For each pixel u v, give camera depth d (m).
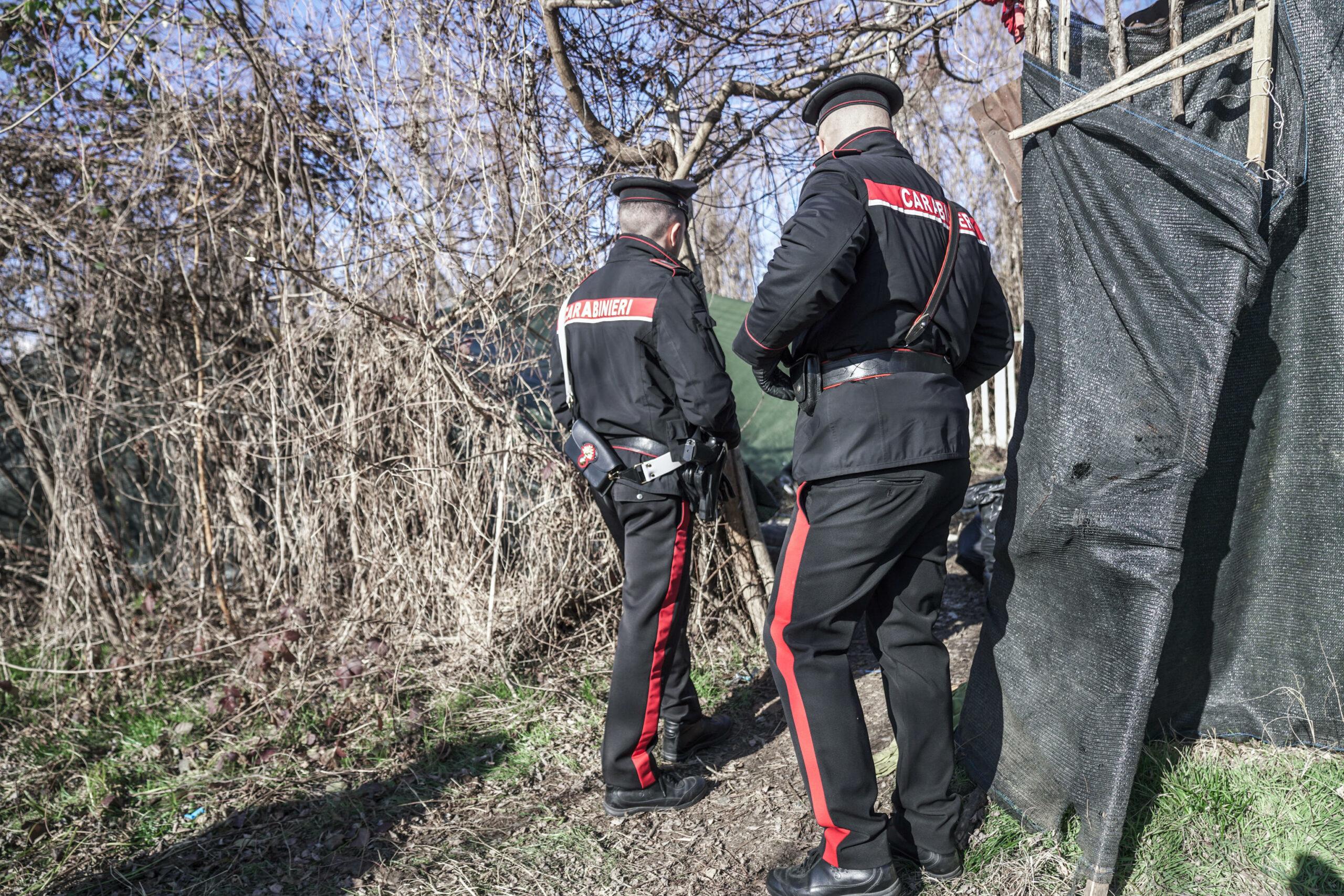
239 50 3.48
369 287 3.43
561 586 3.23
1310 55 1.87
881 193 1.68
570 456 2.36
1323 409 1.99
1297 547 2.09
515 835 2.20
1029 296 2.02
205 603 3.81
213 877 2.11
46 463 3.71
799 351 1.78
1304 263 1.97
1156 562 1.74
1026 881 1.82
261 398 3.71
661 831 2.19
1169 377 1.75
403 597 3.45
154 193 3.84
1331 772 2.00
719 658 3.13
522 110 3.14
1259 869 1.76
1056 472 1.89
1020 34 2.34
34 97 3.75
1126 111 1.81
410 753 2.63
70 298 3.82
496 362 3.27
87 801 2.46
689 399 2.09
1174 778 2.00
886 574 1.82
